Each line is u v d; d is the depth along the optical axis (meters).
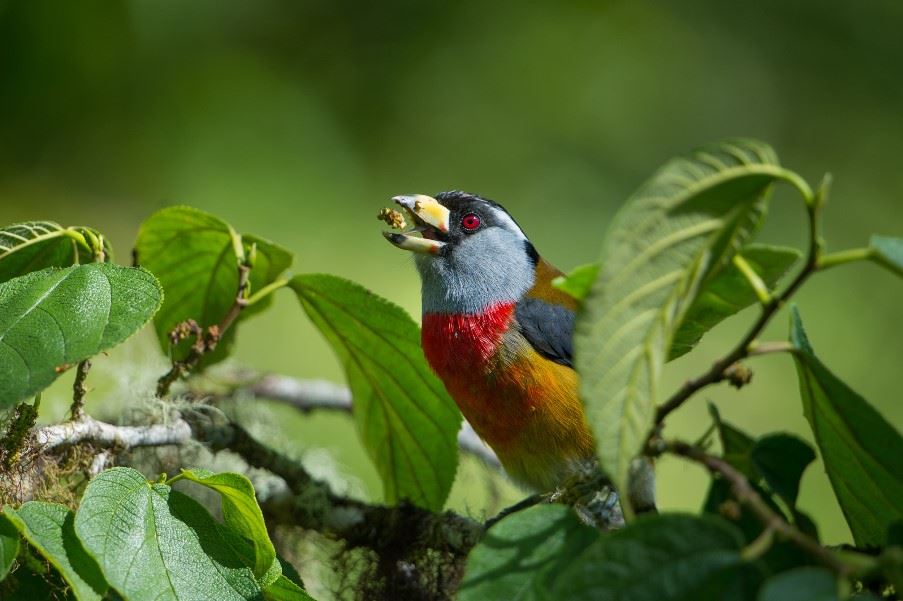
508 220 8.34
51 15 14.58
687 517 3.86
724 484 4.70
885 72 17.39
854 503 4.88
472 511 8.13
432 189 15.27
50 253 6.15
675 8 17.50
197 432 6.96
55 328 4.73
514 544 4.32
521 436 7.68
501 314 7.82
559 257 15.22
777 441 4.86
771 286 4.86
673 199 3.86
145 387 7.55
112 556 4.54
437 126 16.14
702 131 16.59
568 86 16.61
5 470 5.52
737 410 13.41
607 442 3.90
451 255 8.08
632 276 3.87
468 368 7.79
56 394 8.77
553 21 17.06
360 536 7.13
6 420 5.52
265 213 14.59
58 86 14.63
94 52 14.81
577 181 16.05
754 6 17.72
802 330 4.79
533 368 7.59
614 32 17.14
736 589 3.79
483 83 16.56
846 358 14.45
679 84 16.92
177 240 7.11
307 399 9.20
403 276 14.19
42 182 14.22
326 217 14.84
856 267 15.44
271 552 4.86
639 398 3.97
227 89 15.38
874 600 3.77
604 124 16.55
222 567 4.79
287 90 15.72
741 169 3.88
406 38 16.67
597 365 3.87
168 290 7.41
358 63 16.31
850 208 16.33
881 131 16.83
